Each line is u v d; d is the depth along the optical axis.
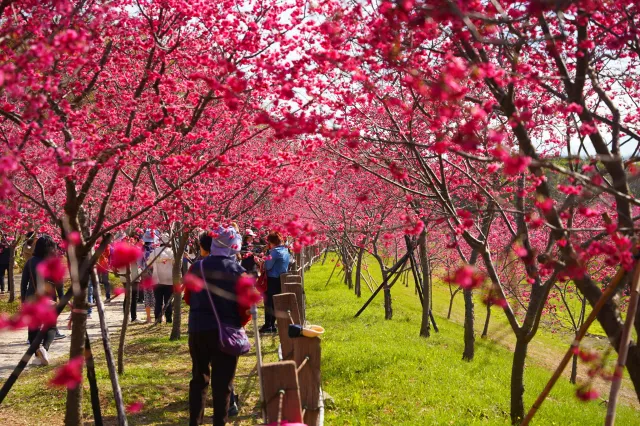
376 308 17.92
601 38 5.49
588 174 3.87
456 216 5.17
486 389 9.03
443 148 3.51
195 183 6.93
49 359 10.06
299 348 5.43
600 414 9.73
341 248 23.02
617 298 4.48
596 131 4.36
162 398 7.64
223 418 5.64
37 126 4.36
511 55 4.87
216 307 5.63
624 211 4.30
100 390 7.84
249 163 5.86
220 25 5.29
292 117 3.73
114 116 6.06
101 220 5.34
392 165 4.43
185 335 12.50
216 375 5.68
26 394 7.84
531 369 12.99
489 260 5.99
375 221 15.41
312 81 5.01
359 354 10.14
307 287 23.16
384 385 8.37
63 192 12.23
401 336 13.08
